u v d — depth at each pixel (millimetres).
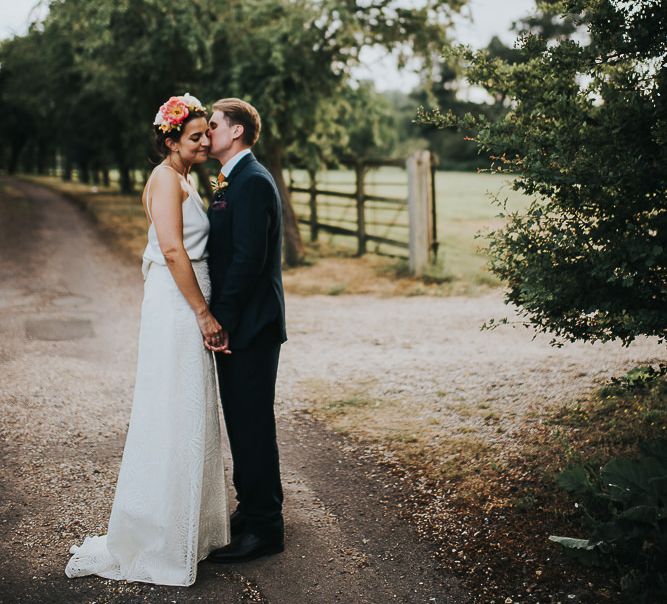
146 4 10977
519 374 5145
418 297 9227
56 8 11328
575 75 3000
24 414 4801
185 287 2812
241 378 2959
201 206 2959
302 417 4758
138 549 2898
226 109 2908
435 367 5660
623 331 2783
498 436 4035
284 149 12195
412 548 3100
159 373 2846
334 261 12461
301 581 2893
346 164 13133
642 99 2742
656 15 2652
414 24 11031
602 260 2648
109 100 17328
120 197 27156
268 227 2879
